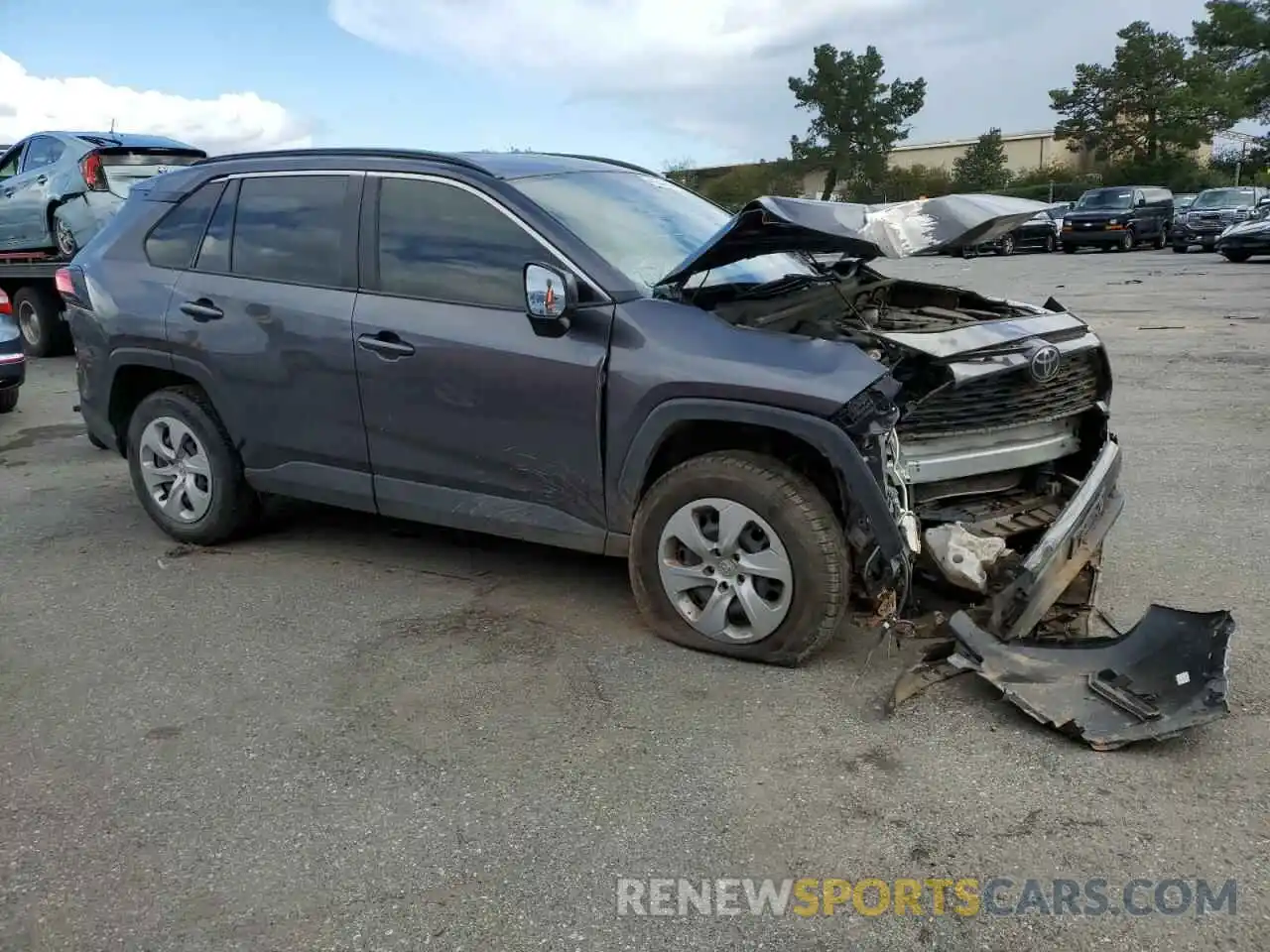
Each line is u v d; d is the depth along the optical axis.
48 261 11.64
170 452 5.44
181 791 3.20
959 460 3.90
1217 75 56.88
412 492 4.61
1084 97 61.25
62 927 2.61
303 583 4.95
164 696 3.83
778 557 3.77
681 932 2.55
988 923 2.56
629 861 2.82
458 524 4.54
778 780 3.18
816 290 4.45
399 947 2.52
